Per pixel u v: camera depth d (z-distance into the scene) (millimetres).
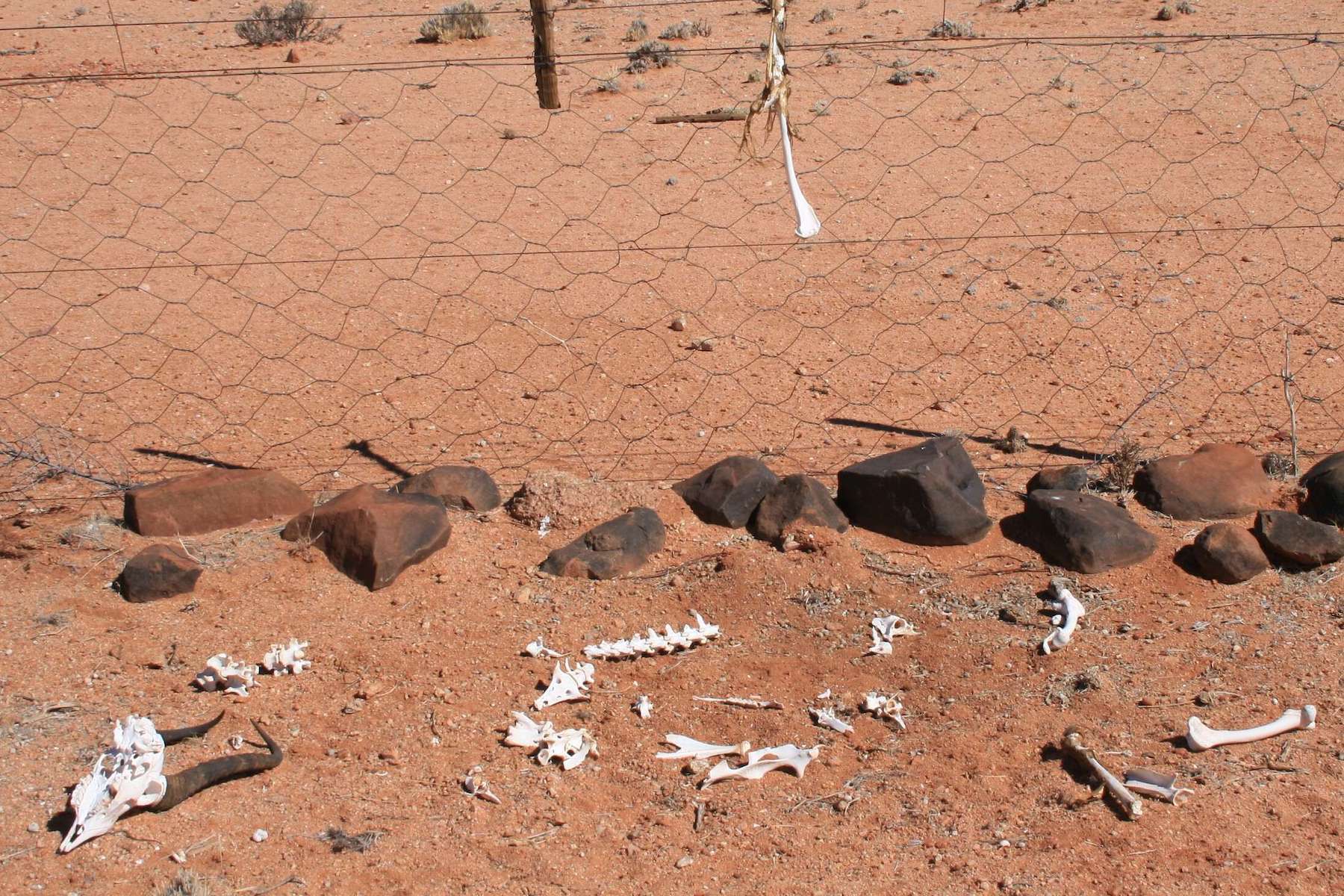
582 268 10320
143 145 15000
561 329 8969
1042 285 9664
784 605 5551
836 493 6426
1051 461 6773
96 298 9695
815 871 4137
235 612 5508
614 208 12102
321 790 4523
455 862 4184
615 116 16125
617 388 7895
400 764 4664
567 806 4465
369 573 5680
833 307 9305
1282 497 6176
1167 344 8422
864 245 10781
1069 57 18828
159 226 11727
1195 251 10398
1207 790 4391
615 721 4902
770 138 14703
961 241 10820
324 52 21172
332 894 4047
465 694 5039
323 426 7387
